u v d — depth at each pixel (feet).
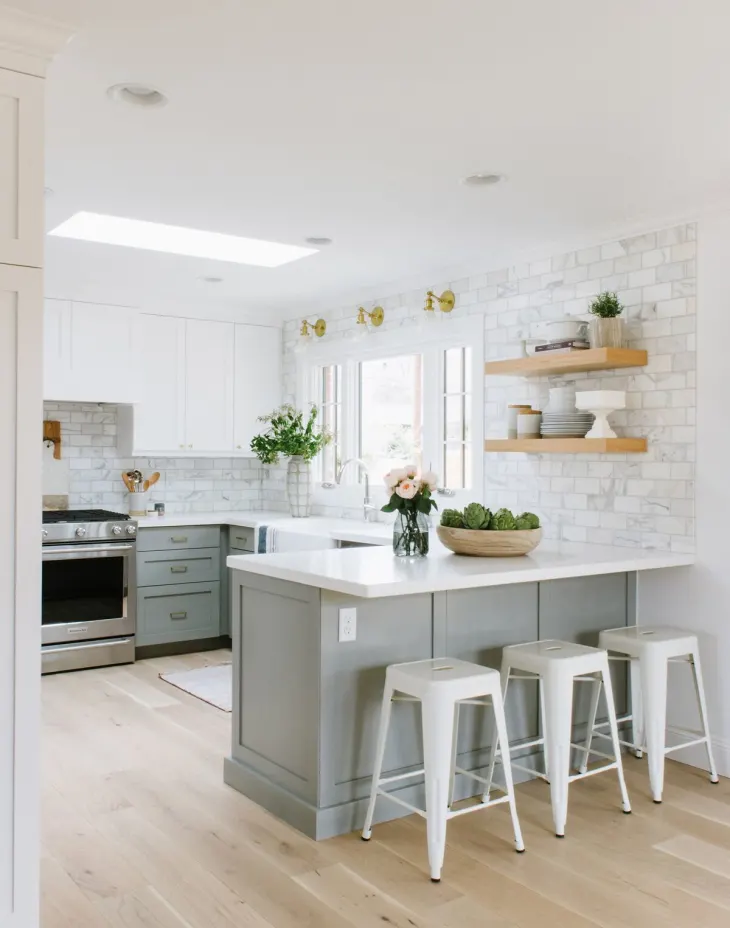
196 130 9.24
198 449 19.33
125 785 11.04
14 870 7.22
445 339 16.06
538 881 8.64
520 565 10.64
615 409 12.55
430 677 9.00
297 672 10.02
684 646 11.19
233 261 15.26
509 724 11.40
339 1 6.65
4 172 7.16
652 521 12.54
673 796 10.98
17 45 7.09
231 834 9.64
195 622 18.51
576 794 11.03
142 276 16.62
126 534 17.31
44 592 16.47
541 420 13.67
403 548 11.30
